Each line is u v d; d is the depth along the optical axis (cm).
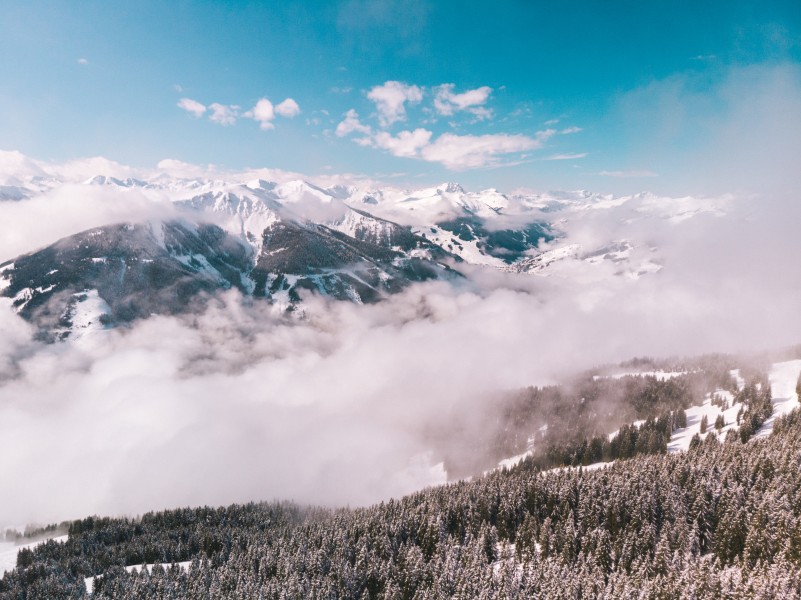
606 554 8694
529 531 10450
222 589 11619
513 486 13075
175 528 18062
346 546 12162
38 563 14675
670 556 7700
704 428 17438
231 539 16162
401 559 11269
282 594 10050
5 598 13012
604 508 10156
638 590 6938
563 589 7538
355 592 10406
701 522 8881
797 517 7394
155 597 11519
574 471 13612
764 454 10225
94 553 15938
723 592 6106
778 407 17612
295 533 14412
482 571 9075
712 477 9981
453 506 12950
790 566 6475
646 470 11331
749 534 7450
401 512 13612
